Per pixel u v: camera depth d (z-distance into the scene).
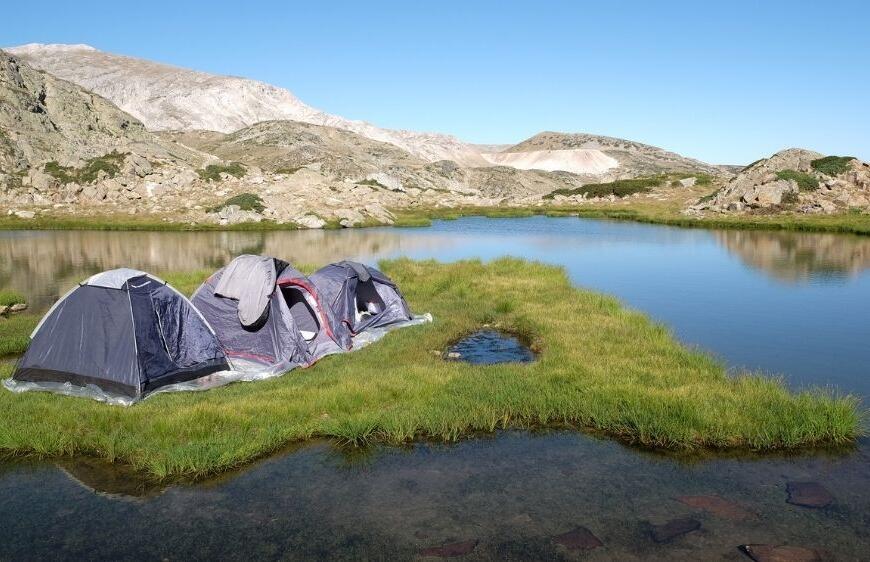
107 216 68.88
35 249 42.97
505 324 17.67
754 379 11.97
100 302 11.98
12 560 6.38
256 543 6.67
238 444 9.05
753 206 68.31
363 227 69.25
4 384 12.04
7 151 85.12
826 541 6.62
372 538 6.74
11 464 8.83
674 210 85.69
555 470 8.49
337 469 8.59
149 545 6.66
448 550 6.46
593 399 10.71
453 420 10.03
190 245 46.72
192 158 130.50
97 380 11.57
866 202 64.25
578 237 53.53
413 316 18.34
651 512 7.29
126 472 8.55
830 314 20.06
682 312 20.48
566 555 6.36
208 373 12.69
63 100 111.00
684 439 9.30
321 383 12.01
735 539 6.67
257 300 13.75
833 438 9.45
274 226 64.25
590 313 18.44
